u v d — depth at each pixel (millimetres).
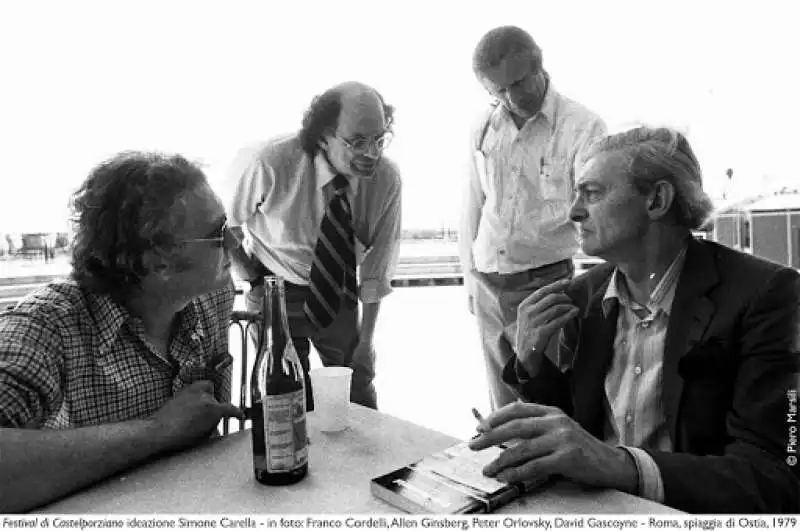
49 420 1046
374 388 2525
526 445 914
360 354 2455
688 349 1115
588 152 1206
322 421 1159
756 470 939
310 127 2043
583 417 1278
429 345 4434
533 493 906
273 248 2225
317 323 2154
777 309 1068
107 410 1131
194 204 1059
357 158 1995
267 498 908
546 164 2363
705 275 1144
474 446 942
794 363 1024
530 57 2221
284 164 2098
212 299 1349
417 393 3551
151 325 1181
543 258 2479
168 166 1061
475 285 2715
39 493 888
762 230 3270
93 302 1121
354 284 2203
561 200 2377
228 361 1367
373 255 2387
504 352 2580
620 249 1175
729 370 1098
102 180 1053
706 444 1100
